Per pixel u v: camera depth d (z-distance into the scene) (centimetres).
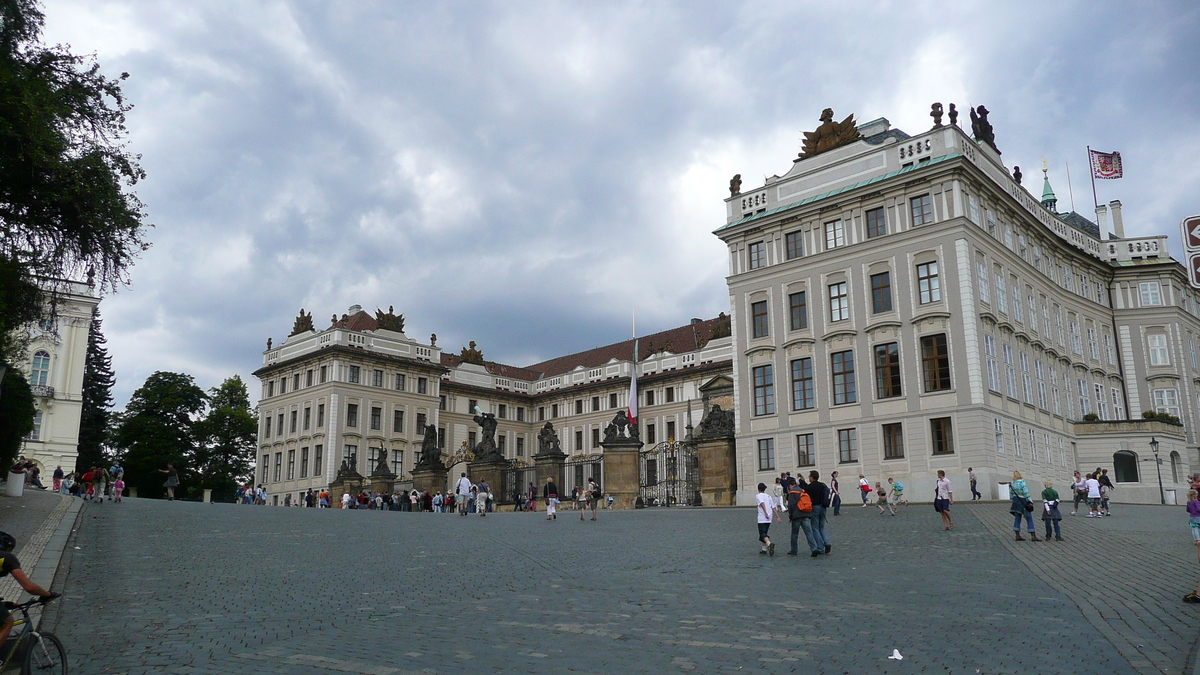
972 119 5828
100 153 2206
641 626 1285
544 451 5912
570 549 2427
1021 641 1139
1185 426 6706
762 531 2241
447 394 10219
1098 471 4241
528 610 1434
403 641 1191
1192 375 6919
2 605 916
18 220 2173
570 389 10612
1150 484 5741
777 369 5653
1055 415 5759
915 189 5238
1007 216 5650
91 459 9419
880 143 5644
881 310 5262
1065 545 2350
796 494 2230
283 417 9581
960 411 4850
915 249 5169
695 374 9238
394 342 9631
